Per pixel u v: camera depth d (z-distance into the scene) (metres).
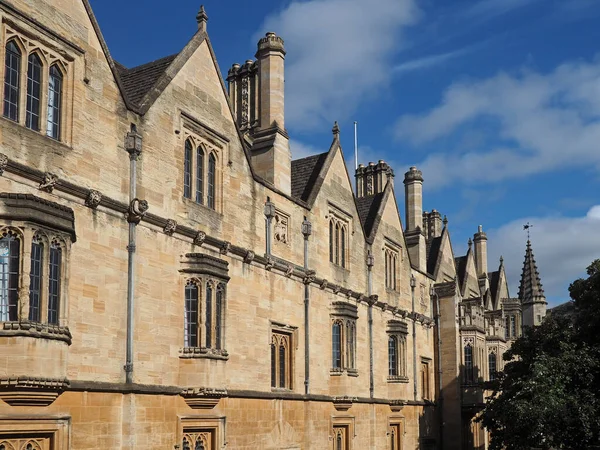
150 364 22.52
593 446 32.97
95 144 21.25
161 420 22.55
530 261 62.53
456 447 47.97
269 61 33.25
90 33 21.52
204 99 26.45
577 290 36.69
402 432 42.22
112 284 21.38
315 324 33.28
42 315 17.92
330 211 36.00
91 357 20.30
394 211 44.78
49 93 20.03
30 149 19.00
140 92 24.53
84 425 19.73
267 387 28.77
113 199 21.61
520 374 37.56
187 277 24.53
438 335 49.88
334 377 34.47
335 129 37.66
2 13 18.45
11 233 17.61
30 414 17.81
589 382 33.94
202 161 26.44
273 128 32.22
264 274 29.39
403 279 45.00
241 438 26.64
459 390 48.75
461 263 61.28
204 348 24.03
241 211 28.20
